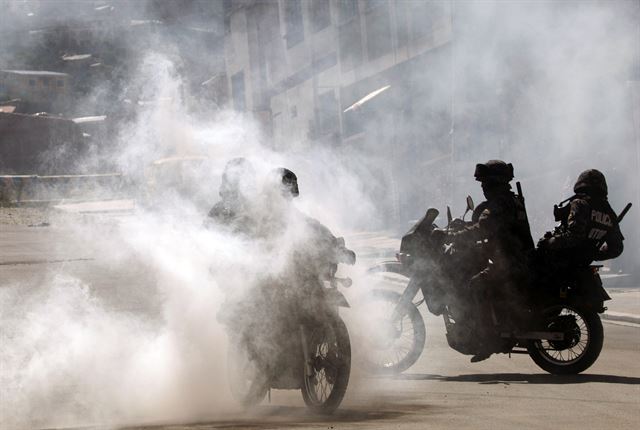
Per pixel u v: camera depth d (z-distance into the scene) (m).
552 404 9.88
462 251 12.21
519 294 12.06
